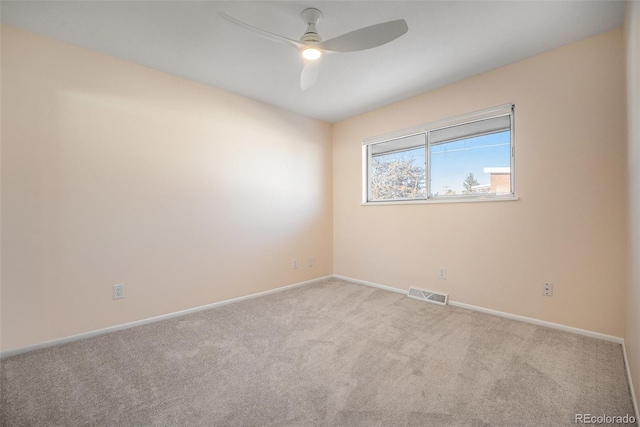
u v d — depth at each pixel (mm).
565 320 2344
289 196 3746
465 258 2936
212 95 3039
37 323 2117
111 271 2428
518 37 2201
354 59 2494
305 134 3953
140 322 2564
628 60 1775
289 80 2898
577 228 2279
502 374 1746
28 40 2088
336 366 1858
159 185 2689
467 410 1438
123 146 2492
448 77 2846
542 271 2451
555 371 1768
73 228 2260
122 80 2488
